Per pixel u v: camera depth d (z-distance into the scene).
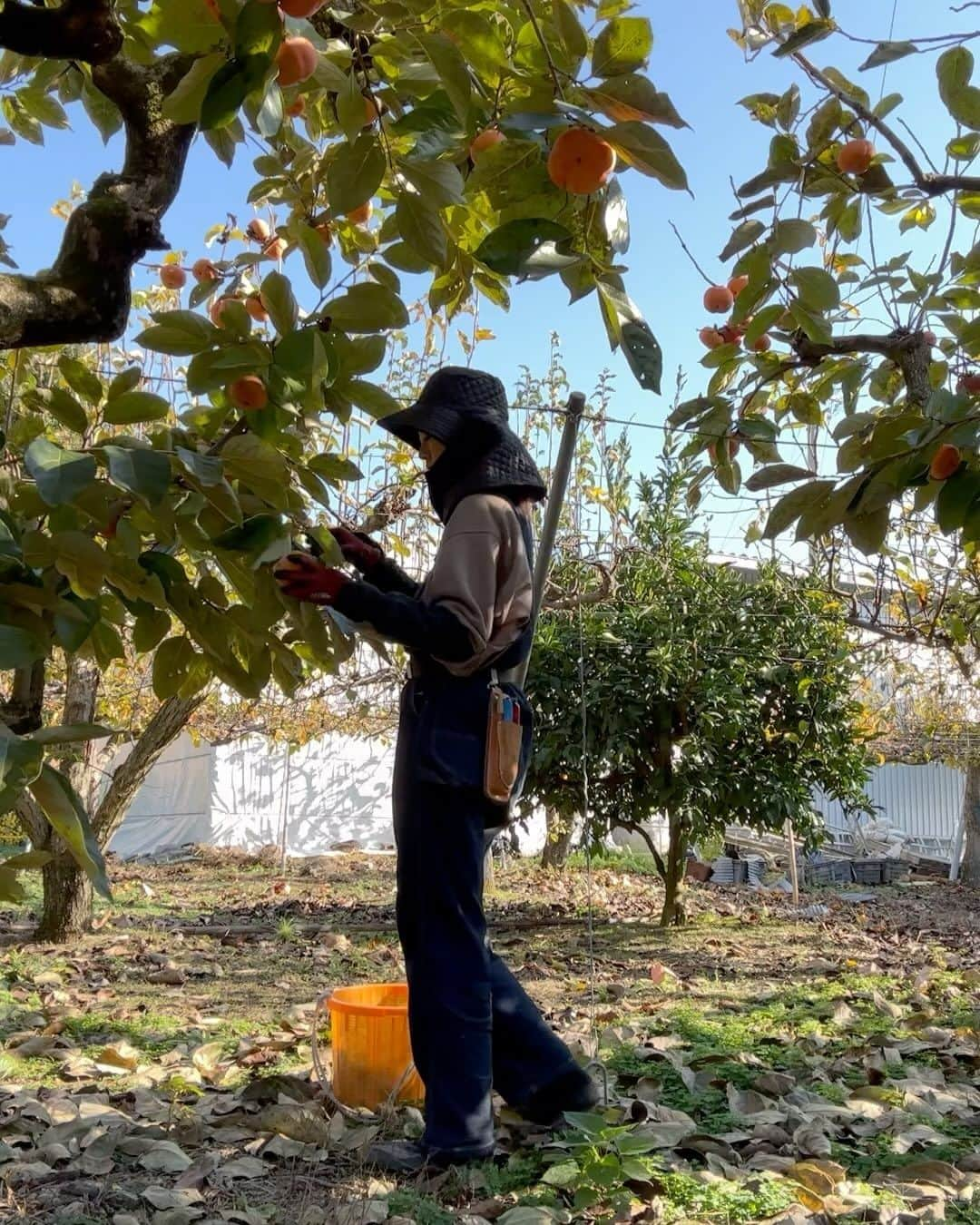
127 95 1.86
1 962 5.65
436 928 2.51
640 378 1.58
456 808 2.49
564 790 6.83
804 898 9.59
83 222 1.78
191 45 1.56
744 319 2.61
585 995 4.97
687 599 6.87
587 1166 2.20
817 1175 2.42
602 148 1.51
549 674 6.58
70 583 1.70
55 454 1.41
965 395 2.28
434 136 1.72
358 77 1.85
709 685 6.43
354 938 6.85
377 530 5.84
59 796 1.23
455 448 2.57
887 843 13.89
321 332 1.92
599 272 1.62
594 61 1.47
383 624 2.20
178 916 7.82
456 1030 2.49
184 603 1.94
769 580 7.07
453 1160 2.45
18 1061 3.62
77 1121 2.82
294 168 2.55
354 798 13.86
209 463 1.69
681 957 6.20
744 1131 2.82
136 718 7.71
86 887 6.48
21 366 2.65
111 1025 4.17
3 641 1.25
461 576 2.39
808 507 2.44
